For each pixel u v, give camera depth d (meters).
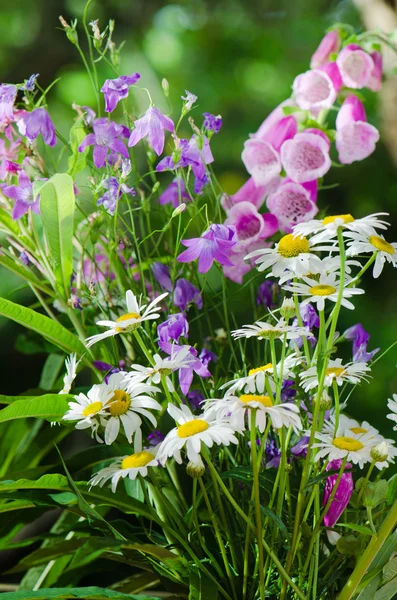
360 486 1.11
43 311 1.55
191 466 1.07
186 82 4.86
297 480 1.14
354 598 1.12
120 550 1.14
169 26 5.00
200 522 1.20
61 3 4.54
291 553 1.09
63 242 1.22
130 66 4.66
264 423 1.05
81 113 1.22
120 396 1.09
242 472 1.12
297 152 1.28
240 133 4.60
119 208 1.30
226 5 5.11
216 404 1.06
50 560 1.21
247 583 1.13
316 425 1.10
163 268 1.22
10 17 4.59
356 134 1.30
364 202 4.16
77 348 1.23
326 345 1.11
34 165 1.24
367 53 1.31
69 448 2.94
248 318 1.50
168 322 1.14
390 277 3.94
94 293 1.20
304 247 1.09
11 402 1.19
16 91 1.20
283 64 4.96
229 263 1.14
